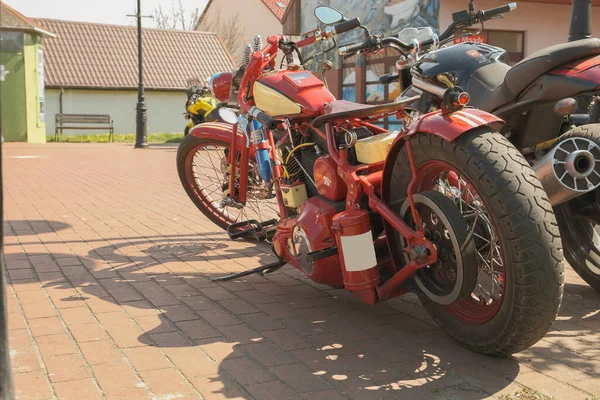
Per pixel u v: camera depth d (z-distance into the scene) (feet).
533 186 9.68
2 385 6.38
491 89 13.60
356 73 60.29
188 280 15.70
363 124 13.01
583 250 14.23
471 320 10.85
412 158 11.02
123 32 127.34
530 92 12.50
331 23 14.20
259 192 17.61
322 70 14.40
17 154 57.31
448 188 11.33
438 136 10.36
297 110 13.42
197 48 128.98
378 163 12.10
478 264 10.97
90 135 105.91
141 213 25.02
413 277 11.47
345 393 9.71
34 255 17.99
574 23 20.93
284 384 10.00
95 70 118.93
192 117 57.47
